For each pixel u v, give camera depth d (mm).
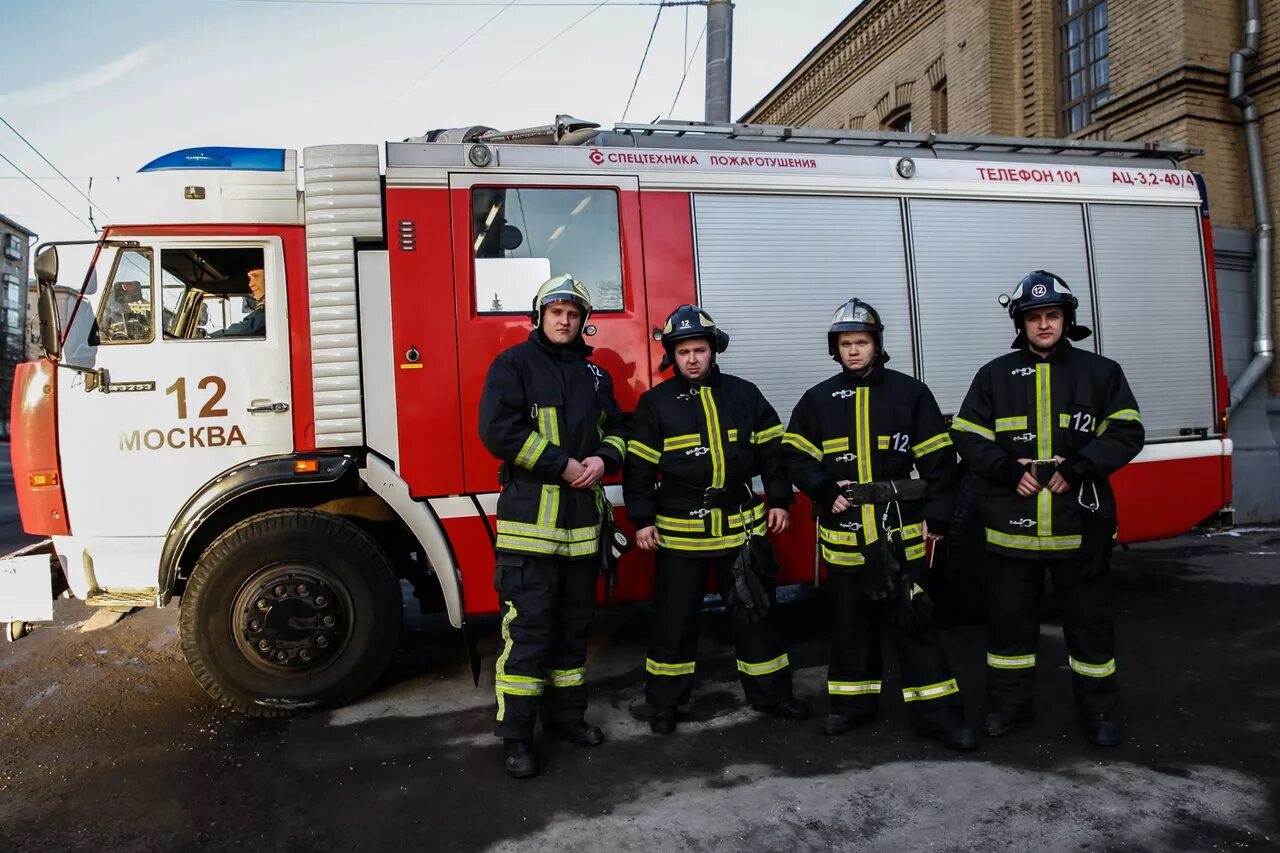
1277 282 7957
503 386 3295
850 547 3430
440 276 4141
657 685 3611
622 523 4395
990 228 5102
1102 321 5254
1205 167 8000
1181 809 2828
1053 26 9742
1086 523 3293
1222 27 8031
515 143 4574
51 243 3912
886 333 4867
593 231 4410
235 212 4059
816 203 4777
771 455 3682
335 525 3912
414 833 2838
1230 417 7996
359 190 4102
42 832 2893
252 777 3293
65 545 3984
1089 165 5387
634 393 4383
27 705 4109
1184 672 4195
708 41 8656
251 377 4043
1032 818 2793
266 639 3822
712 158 4641
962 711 3414
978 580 5016
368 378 4070
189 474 3990
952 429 3555
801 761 3305
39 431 3975
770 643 3703
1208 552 6902
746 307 4617
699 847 2693
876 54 12352
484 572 4133
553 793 3102
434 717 3895
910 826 2773
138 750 3562
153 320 4008
